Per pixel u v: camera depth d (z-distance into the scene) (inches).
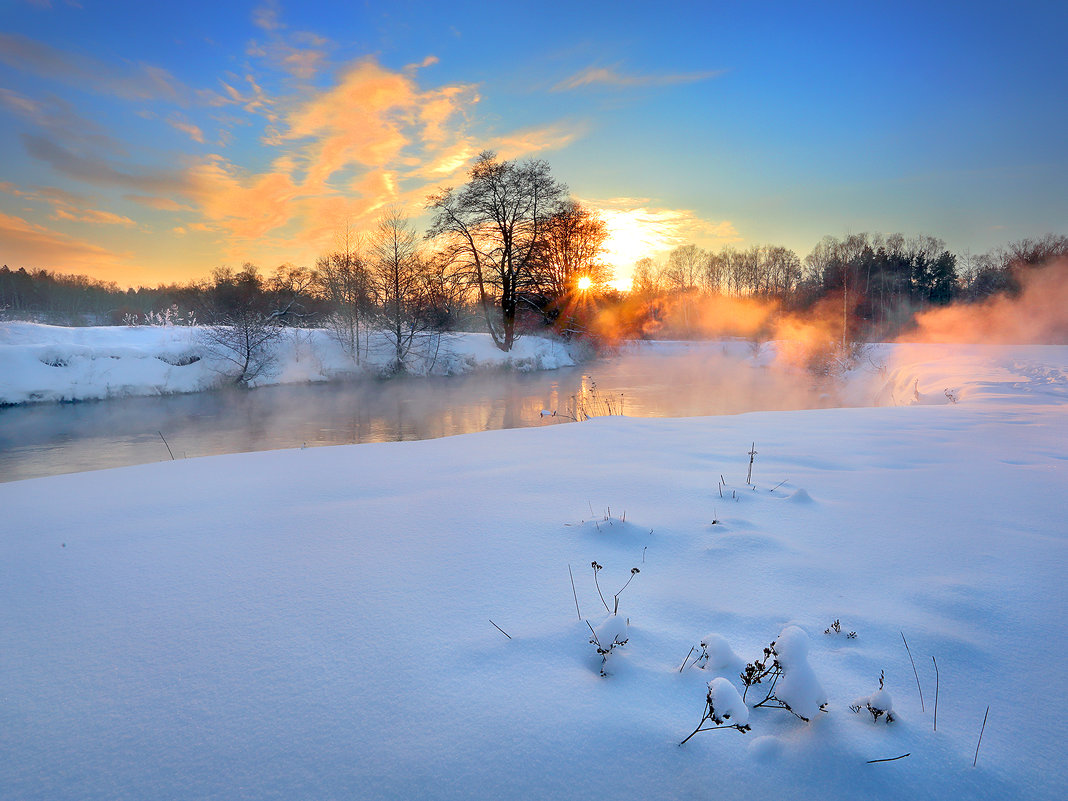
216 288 1333.7
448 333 1298.0
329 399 880.3
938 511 187.3
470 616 116.4
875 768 75.2
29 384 801.6
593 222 1483.8
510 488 220.4
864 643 105.8
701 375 1266.0
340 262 1199.6
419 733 81.6
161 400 863.7
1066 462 261.0
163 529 177.2
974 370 730.8
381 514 187.6
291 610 120.0
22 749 79.3
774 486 219.6
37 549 161.2
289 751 78.4
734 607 119.2
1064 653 103.0
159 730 83.1
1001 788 72.2
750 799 70.2
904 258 2615.7
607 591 127.3
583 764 75.7
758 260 3125.0
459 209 1309.1
